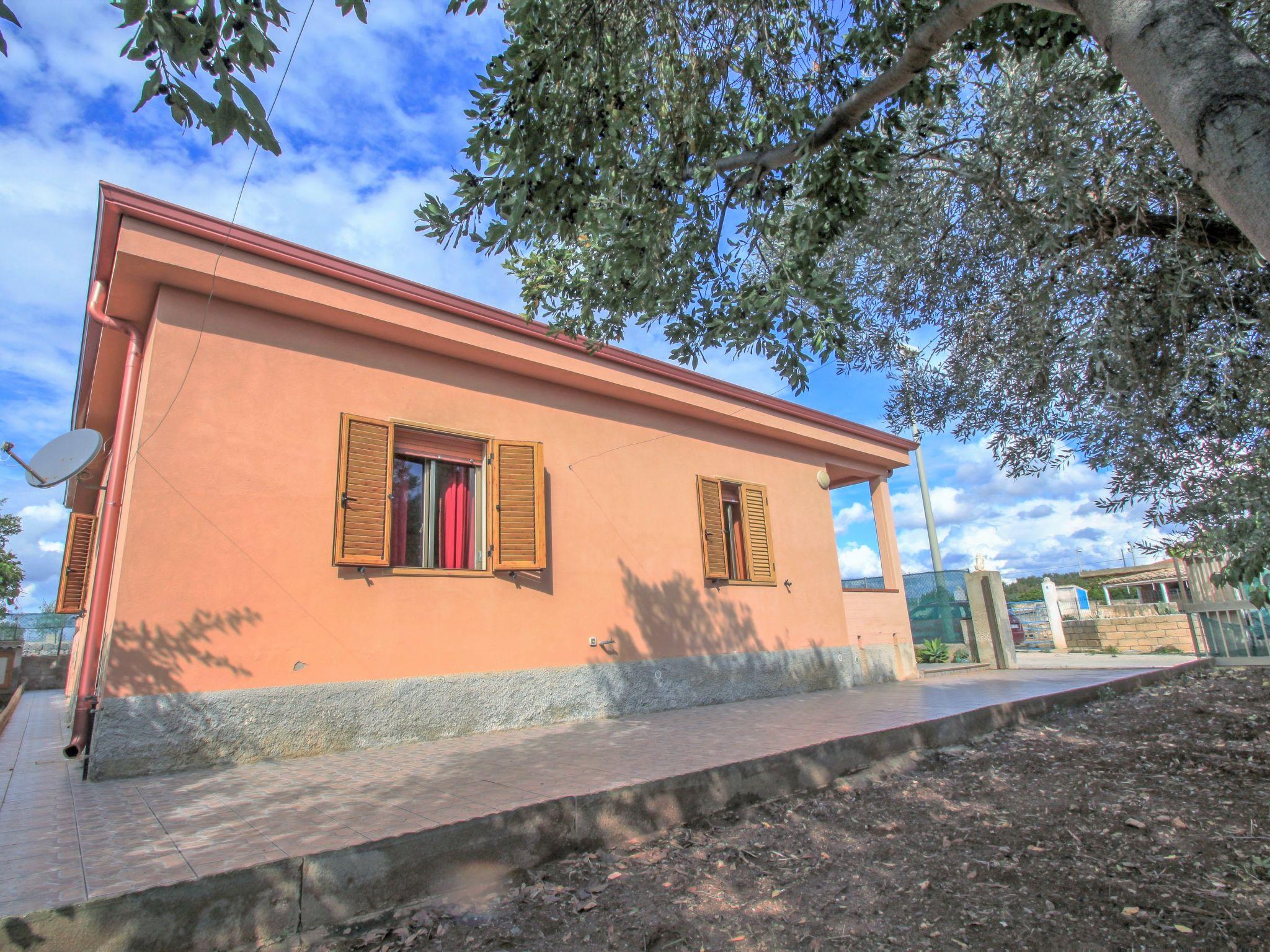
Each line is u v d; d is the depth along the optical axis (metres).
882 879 3.40
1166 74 1.86
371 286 6.64
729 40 4.81
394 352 7.17
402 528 7.05
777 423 11.09
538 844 3.74
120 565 5.52
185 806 4.09
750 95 4.99
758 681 9.91
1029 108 4.40
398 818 3.65
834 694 9.88
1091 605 21.42
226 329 6.14
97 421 10.06
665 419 9.84
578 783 4.39
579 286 5.21
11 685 14.09
